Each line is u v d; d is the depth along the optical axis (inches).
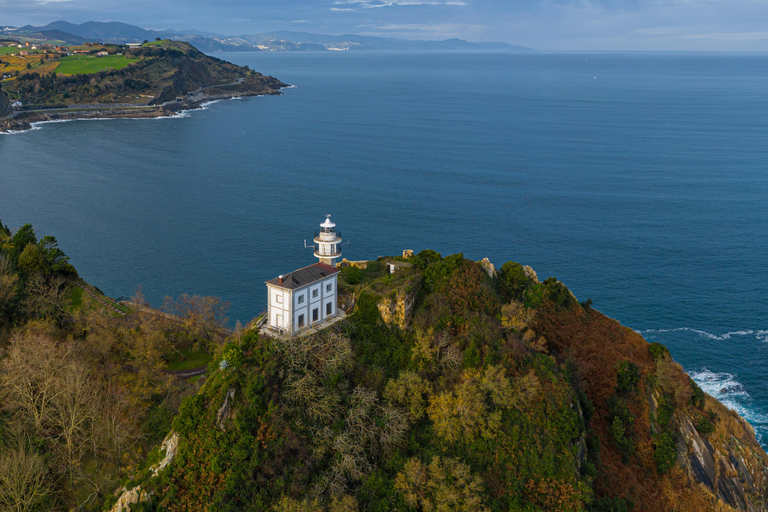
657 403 3486.7
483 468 2546.8
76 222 6953.7
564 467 2628.0
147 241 6446.9
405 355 2913.4
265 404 2432.3
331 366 2630.4
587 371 3516.2
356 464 2466.8
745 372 4448.8
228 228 6934.1
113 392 2812.5
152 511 2223.2
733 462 3457.2
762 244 6624.0
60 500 2327.8
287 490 2308.1
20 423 2475.4
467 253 6333.7
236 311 5022.1
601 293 5506.9
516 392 2746.1
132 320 3572.8
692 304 5319.9
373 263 3467.0
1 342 3127.5
